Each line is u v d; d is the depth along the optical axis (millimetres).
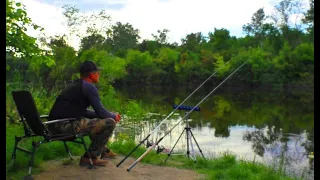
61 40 18375
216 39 70250
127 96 36469
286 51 51281
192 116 20156
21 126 6008
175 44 83312
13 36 5258
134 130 13133
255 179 4641
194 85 59438
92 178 4156
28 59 5801
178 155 6164
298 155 10703
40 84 11516
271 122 18953
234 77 51562
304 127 17188
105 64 21516
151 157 5461
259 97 37188
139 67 61875
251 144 12516
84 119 4359
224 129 15969
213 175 4602
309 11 57938
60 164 4656
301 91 45406
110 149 5707
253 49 53906
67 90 4344
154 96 36969
